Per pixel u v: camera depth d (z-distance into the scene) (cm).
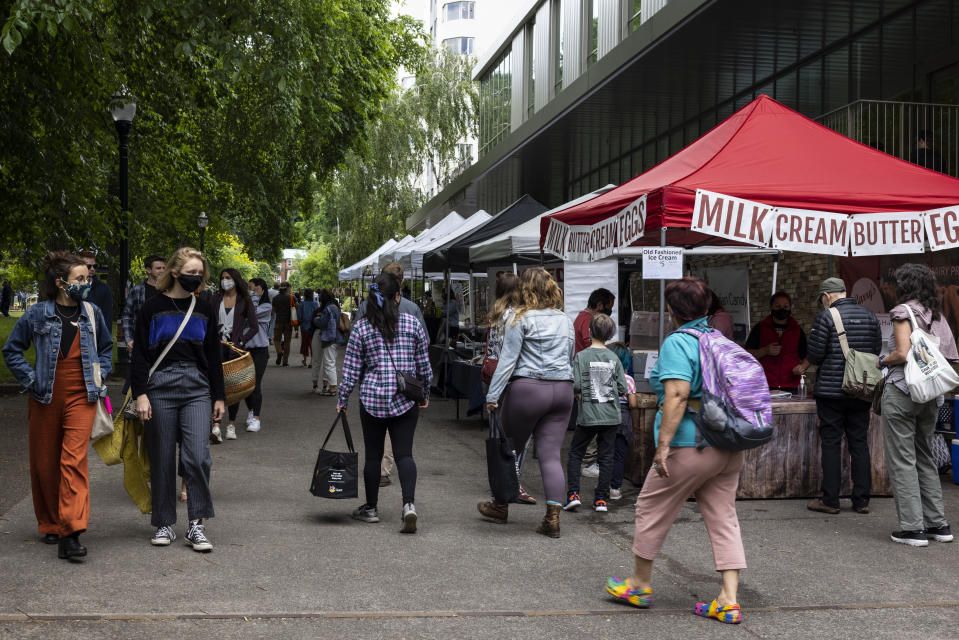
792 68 1556
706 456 421
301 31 1079
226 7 949
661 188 669
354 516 623
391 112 3384
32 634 387
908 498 580
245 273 7894
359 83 2077
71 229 1241
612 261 977
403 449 602
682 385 421
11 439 903
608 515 658
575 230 856
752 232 681
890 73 1298
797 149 766
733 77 1642
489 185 2836
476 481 779
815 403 723
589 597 464
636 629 419
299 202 2470
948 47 1173
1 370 1600
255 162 2256
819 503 679
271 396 1407
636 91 1730
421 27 2525
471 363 1118
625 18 1934
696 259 1491
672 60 1538
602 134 2102
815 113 1488
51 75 1158
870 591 481
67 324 516
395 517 636
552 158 2395
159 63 1347
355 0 1991
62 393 512
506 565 519
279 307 2028
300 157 2230
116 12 1174
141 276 2891
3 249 1296
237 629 402
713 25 1353
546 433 601
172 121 1605
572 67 2286
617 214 751
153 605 431
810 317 1284
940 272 1010
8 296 4488
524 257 1362
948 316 995
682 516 657
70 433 509
